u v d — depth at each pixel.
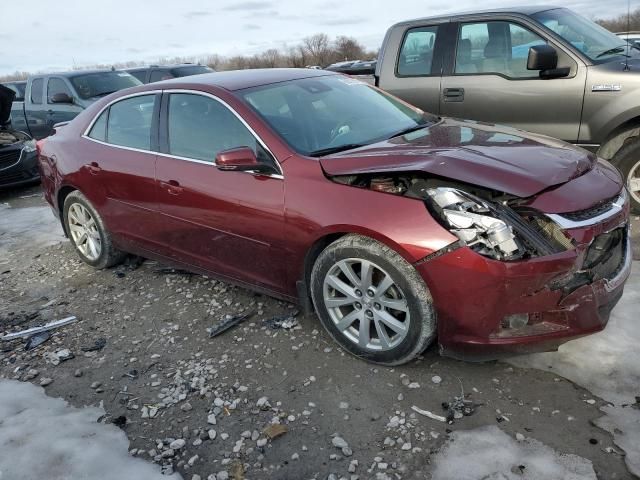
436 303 2.67
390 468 2.34
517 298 2.53
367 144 3.37
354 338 3.08
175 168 3.71
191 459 2.50
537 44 5.07
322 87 3.93
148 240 4.16
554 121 5.07
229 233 3.46
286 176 3.12
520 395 2.67
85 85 10.36
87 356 3.44
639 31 5.55
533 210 2.57
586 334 2.63
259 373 3.07
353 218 2.80
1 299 4.42
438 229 2.58
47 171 4.91
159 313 3.89
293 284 3.29
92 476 2.42
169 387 3.04
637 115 4.66
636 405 2.53
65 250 5.43
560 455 2.29
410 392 2.78
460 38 5.50
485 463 2.29
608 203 2.74
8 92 8.10
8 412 2.92
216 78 3.89
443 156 2.86
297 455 2.46
